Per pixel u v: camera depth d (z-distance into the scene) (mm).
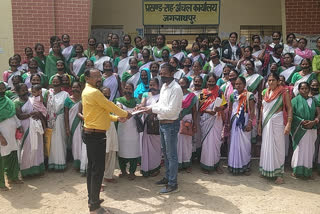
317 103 5340
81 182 5180
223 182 5164
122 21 10711
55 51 7086
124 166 5340
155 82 5230
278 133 5086
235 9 10570
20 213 4172
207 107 5438
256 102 6062
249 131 5352
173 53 7418
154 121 5102
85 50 8023
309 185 5094
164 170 5738
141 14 10656
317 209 4250
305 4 8773
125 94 5211
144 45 7992
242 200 4504
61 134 5562
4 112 4758
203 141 5504
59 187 4980
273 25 10625
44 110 5355
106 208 4266
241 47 7539
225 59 7297
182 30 10727
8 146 4816
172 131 4605
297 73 6184
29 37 8188
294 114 5336
